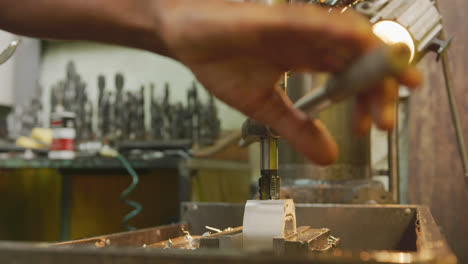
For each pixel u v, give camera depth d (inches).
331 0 32.5
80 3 21.1
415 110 59.8
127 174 76.5
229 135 91.3
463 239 56.7
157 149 71.3
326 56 17.3
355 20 16.9
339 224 37.3
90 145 75.9
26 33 22.3
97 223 74.7
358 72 15.6
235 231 29.6
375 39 16.7
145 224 75.8
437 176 58.4
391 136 52.6
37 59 116.7
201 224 39.6
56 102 97.3
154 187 77.3
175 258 19.7
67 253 20.3
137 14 20.7
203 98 105.1
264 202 28.5
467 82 57.9
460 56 58.3
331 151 20.6
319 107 19.3
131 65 111.7
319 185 44.6
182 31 19.4
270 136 30.0
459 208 57.2
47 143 79.2
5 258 20.7
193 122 84.3
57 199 82.2
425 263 18.8
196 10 18.7
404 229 36.1
